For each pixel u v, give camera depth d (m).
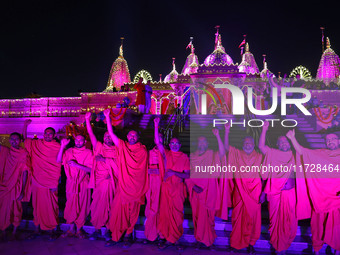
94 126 9.23
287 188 4.27
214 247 4.53
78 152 4.99
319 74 19.47
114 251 4.36
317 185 4.21
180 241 4.75
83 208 4.96
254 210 4.33
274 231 4.30
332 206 4.10
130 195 4.56
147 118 11.29
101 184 4.83
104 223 4.79
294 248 4.46
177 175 4.46
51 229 4.95
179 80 19.20
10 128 19.72
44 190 4.94
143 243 4.68
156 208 4.60
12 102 20.92
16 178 4.98
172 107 21.23
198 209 4.49
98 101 19.31
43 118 19.44
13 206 5.02
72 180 4.92
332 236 4.13
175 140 4.52
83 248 4.45
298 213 4.30
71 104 20.12
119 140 4.72
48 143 5.07
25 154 5.00
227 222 4.93
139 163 4.64
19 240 4.75
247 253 4.34
